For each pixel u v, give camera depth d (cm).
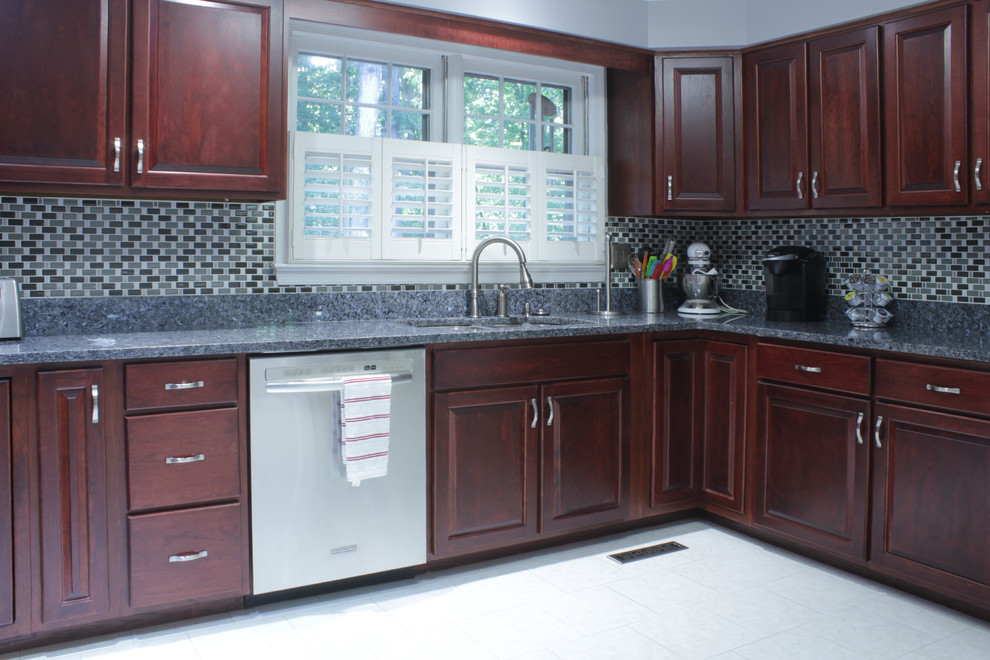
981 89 257
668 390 311
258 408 233
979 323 284
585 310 358
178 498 225
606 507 300
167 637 223
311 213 293
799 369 277
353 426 237
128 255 266
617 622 233
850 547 262
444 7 292
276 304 289
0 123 221
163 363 221
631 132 349
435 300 319
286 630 228
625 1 329
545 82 353
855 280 303
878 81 284
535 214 340
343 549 248
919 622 233
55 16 226
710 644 219
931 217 299
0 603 206
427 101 327
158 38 239
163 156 241
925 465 239
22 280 251
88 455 214
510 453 277
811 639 221
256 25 252
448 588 259
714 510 315
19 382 205
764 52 322
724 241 385
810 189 310
